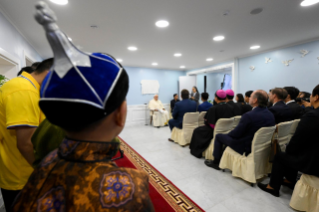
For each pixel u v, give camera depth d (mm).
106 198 277
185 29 2602
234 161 2084
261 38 3115
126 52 4000
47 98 277
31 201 299
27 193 313
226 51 4020
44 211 281
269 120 1896
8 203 907
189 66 6113
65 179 291
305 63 3375
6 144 862
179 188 1938
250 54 4309
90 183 285
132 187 298
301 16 2221
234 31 2729
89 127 311
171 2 1829
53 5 1854
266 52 4031
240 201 1688
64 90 270
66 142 320
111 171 305
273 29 2684
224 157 2229
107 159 332
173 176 2211
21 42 2512
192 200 1722
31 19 2102
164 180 2113
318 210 1364
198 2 1841
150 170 2393
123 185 293
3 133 849
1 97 802
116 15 2105
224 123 2449
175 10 2004
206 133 2727
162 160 2742
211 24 2426
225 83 6672
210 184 2006
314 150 1353
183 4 1875
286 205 1611
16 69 2205
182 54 4258
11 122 739
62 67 278
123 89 322
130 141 3891
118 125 343
